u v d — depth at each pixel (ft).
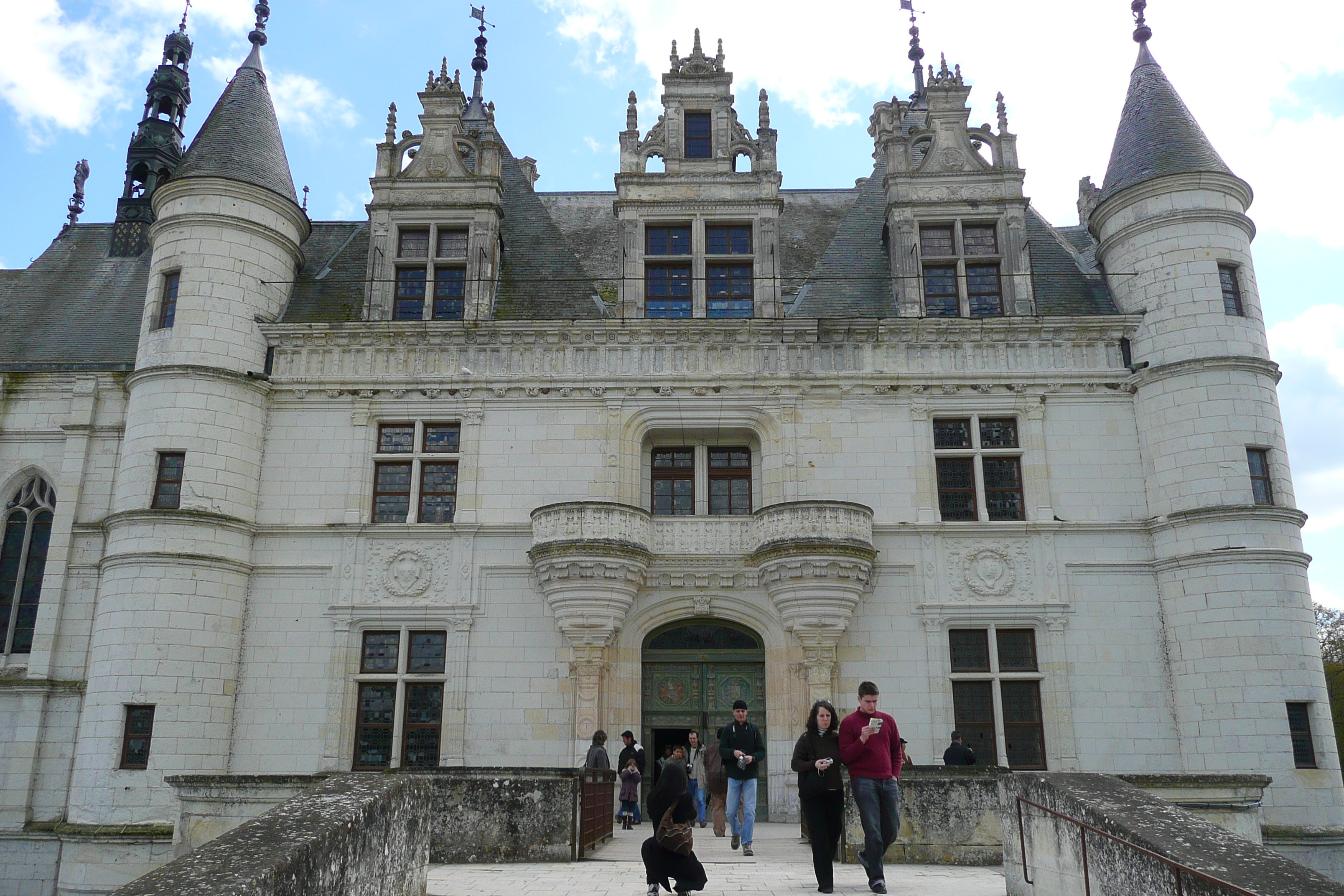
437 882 36.78
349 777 30.66
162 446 74.54
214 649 71.41
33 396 82.74
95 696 69.62
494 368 79.41
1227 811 43.19
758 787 72.43
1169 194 78.38
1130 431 76.74
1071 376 77.46
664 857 31.91
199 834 47.21
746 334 79.10
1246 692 67.21
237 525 74.38
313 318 82.89
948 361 78.64
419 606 74.08
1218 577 69.56
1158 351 76.28
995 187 83.20
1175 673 70.69
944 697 71.31
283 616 74.23
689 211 83.30
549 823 44.37
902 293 81.00
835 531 71.10
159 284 80.64
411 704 73.10
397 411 78.89
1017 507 76.33
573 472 77.20
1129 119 84.58
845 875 39.47
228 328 78.38
